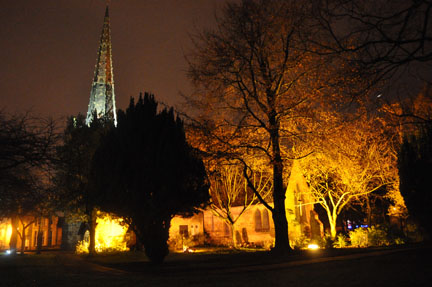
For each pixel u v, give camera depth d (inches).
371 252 765.3
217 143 906.1
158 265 785.6
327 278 466.3
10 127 447.8
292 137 979.9
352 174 1523.1
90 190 907.4
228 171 1443.2
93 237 1286.9
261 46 895.7
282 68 887.7
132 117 845.2
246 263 739.4
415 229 1085.1
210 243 1916.8
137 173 789.9
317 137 964.0
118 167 807.7
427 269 465.1
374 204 1989.4
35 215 1600.6
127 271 733.9
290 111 916.6
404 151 938.1
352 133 1373.0
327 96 746.2
